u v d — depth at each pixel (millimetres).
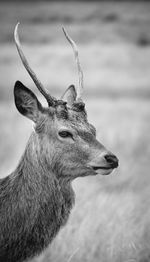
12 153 24531
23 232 11719
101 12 163000
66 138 11836
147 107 44469
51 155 11906
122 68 75625
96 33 117750
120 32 119750
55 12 171125
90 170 11844
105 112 40781
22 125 32156
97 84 62938
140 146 27406
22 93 12000
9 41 114938
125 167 23016
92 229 15477
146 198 18828
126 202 17797
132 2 190625
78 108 12258
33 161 12016
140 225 16109
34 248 11805
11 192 12000
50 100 12164
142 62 79375
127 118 37750
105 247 15102
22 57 12102
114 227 15680
